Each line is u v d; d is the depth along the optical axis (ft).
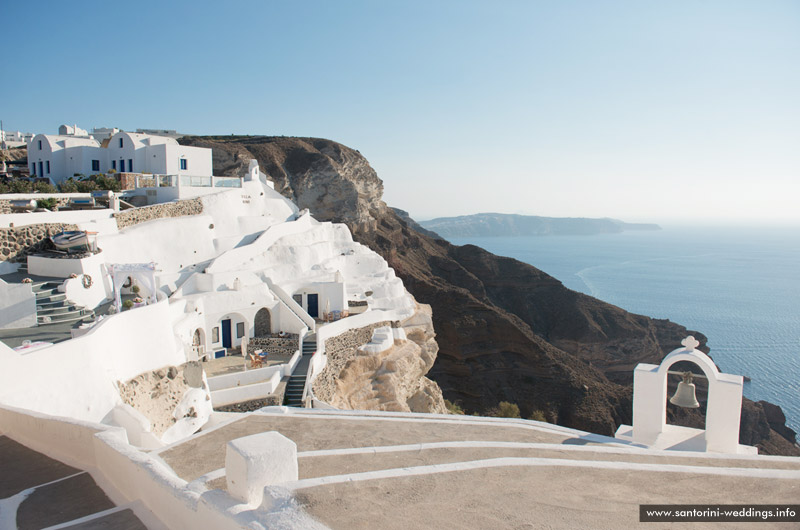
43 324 64.03
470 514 18.30
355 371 107.14
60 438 30.83
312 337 100.83
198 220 110.52
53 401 43.57
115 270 66.44
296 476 18.83
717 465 24.75
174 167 141.38
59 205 96.89
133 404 54.60
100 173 137.49
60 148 147.33
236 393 74.54
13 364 40.63
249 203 134.72
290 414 43.98
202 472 29.66
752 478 20.80
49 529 21.06
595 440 39.24
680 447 36.24
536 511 18.70
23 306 63.00
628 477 21.43
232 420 41.29
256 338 97.66
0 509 23.39
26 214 80.94
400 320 129.29
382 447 30.66
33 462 29.68
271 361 89.76
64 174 148.46
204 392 66.33
